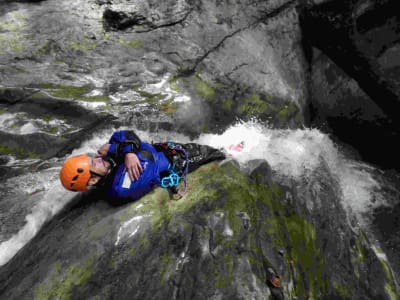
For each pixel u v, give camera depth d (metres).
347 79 6.42
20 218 3.78
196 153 3.38
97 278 2.59
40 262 2.86
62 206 3.66
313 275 3.21
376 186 5.91
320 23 5.89
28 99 4.36
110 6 5.20
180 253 2.72
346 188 5.75
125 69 4.88
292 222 3.42
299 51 6.07
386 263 4.11
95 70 4.81
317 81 6.39
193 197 3.06
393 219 5.54
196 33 5.34
